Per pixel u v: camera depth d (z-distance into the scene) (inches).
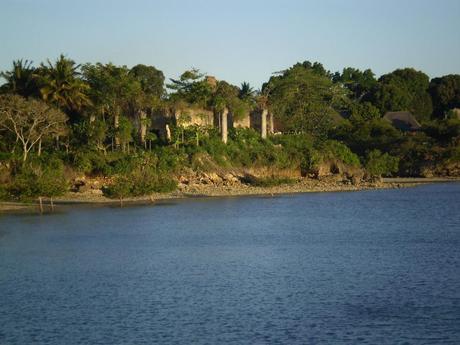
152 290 2113.7
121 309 1883.6
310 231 3533.5
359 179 6269.7
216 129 6028.5
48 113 4712.1
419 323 1711.4
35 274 2375.7
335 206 4726.9
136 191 4692.4
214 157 5689.0
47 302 1969.7
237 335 1636.3
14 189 4239.7
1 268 2487.7
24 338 1632.6
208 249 2928.2
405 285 2135.8
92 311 1863.9
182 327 1705.2
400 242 3095.5
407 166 7052.2
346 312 1823.3
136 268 2486.5
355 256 2716.5
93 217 4018.2
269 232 3489.2
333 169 6417.3
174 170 5334.6
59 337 1636.3
